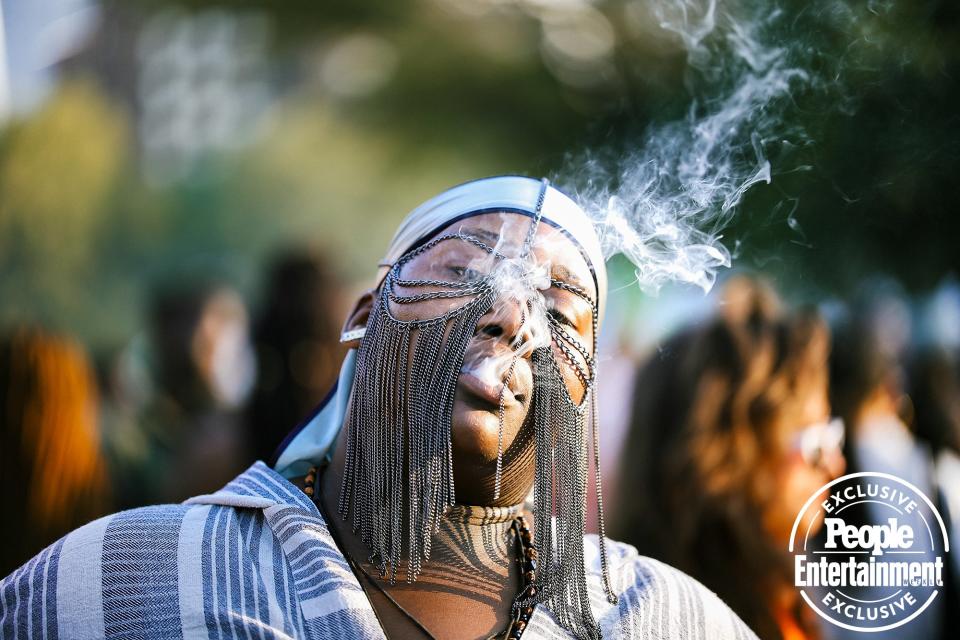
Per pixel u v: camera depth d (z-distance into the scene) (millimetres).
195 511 3277
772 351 6602
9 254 15078
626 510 6715
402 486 3172
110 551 3137
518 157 18547
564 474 3207
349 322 3561
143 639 3020
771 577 6398
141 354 10641
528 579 3303
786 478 6504
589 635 3273
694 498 6469
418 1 20312
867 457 6949
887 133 7609
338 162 20469
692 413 6562
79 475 7691
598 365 3445
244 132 21812
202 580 3094
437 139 19625
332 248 16438
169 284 11789
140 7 21125
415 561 3145
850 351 7246
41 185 15781
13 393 7469
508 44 19109
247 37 22328
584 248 3385
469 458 3129
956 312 7574
